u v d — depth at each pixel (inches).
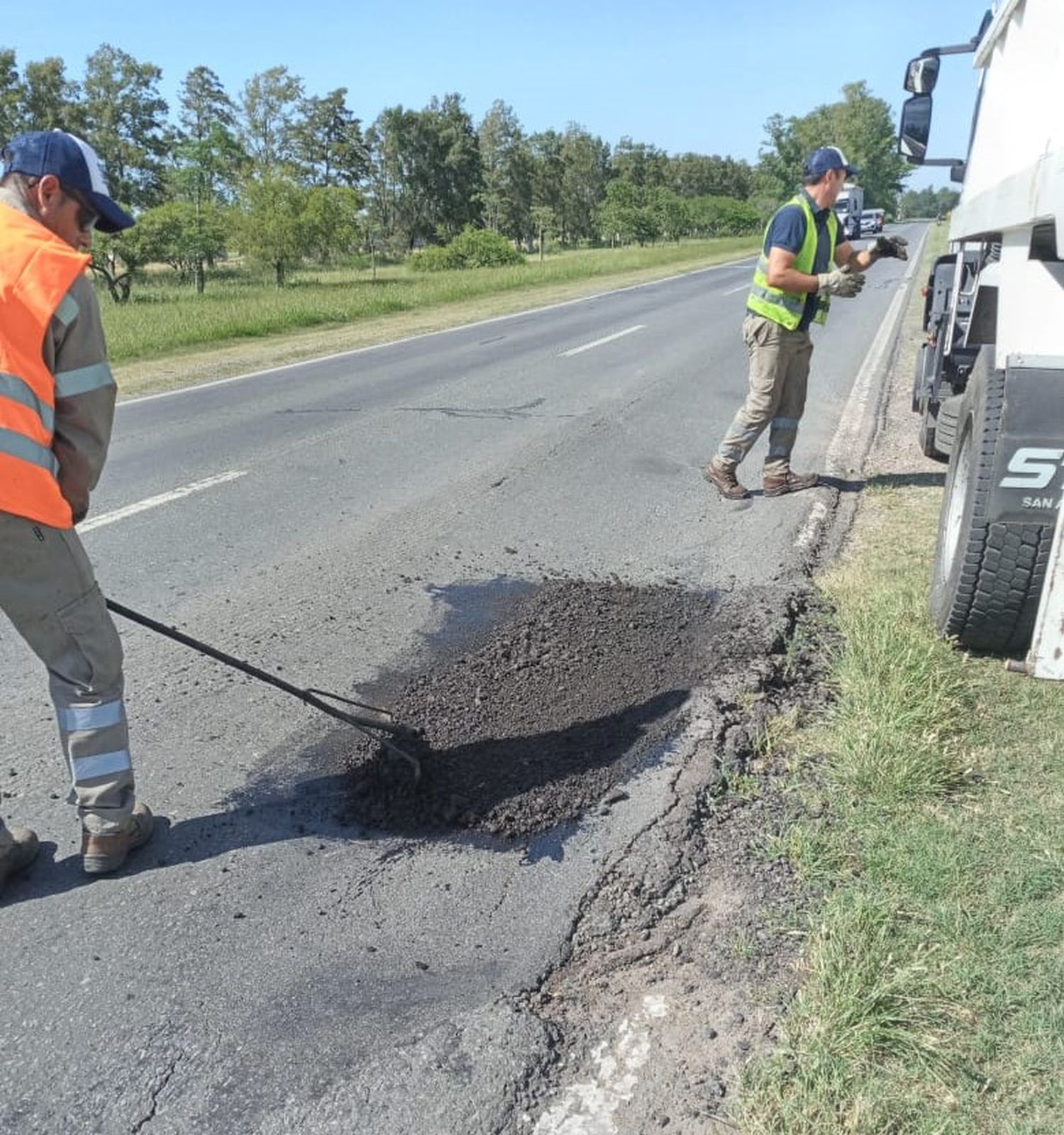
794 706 141.6
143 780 127.3
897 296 815.7
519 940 98.5
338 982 93.2
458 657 161.8
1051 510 133.2
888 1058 80.6
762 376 235.6
